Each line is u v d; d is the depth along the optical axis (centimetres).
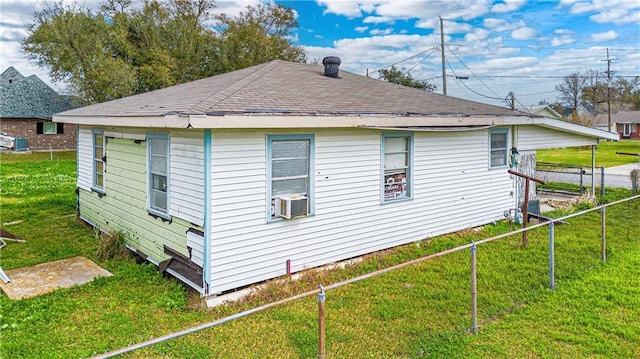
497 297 571
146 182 727
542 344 450
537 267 687
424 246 829
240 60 3244
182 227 632
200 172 584
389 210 805
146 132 716
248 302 569
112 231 838
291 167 662
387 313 528
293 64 1047
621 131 5922
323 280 650
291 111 607
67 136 3428
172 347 445
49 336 467
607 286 601
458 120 866
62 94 3356
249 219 616
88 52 2678
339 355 430
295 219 668
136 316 522
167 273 666
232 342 459
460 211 948
